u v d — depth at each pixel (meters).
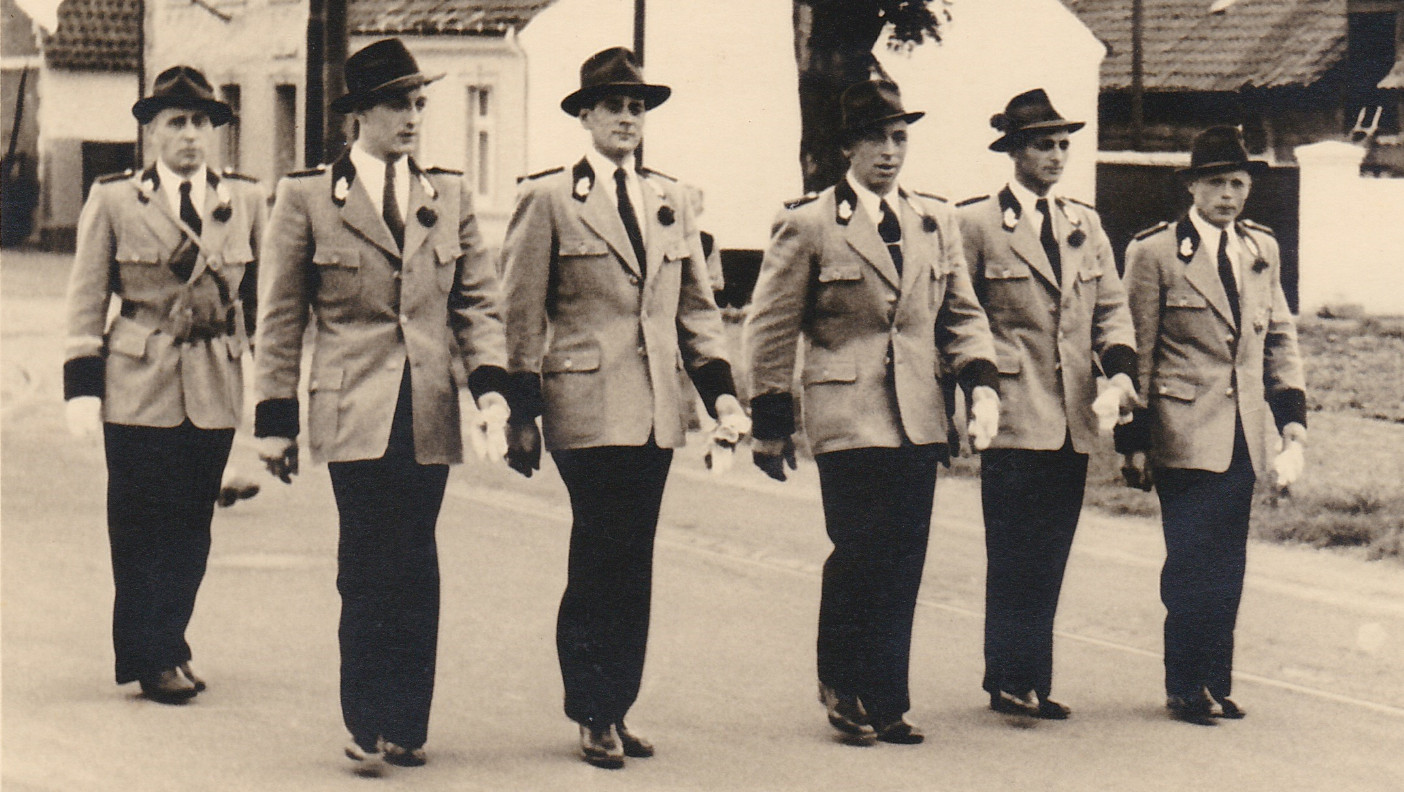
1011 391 6.87
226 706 6.71
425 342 6.04
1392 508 10.95
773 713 6.86
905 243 6.51
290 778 5.87
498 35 25.41
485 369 6.08
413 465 5.96
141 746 6.19
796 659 7.71
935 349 6.76
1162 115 27.41
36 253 36.44
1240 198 7.01
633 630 6.16
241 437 13.60
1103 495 11.69
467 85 25.77
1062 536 6.94
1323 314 18.70
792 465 6.63
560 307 6.21
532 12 25.39
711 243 9.70
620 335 6.18
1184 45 27.44
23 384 17.50
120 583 6.75
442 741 6.37
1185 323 6.97
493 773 5.98
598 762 6.09
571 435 6.13
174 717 6.56
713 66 23.61
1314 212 18.77
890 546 6.43
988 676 6.99
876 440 6.38
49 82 37.53
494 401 6.04
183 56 30.61
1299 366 7.15
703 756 6.26
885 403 6.43
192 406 6.62
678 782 5.93
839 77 15.87
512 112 25.36
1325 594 9.16
